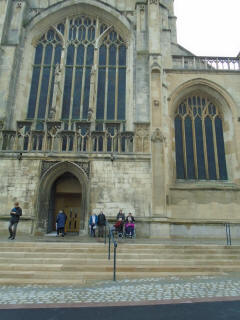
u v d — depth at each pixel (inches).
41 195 780.6
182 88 944.9
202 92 979.3
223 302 273.9
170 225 795.4
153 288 337.1
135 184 803.4
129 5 1126.4
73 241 599.8
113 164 818.8
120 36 1103.6
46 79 1026.1
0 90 904.3
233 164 894.4
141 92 940.6
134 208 781.3
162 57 1003.9
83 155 821.9
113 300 285.3
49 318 230.1
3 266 427.5
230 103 934.4
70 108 978.1
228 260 484.4
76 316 234.8
